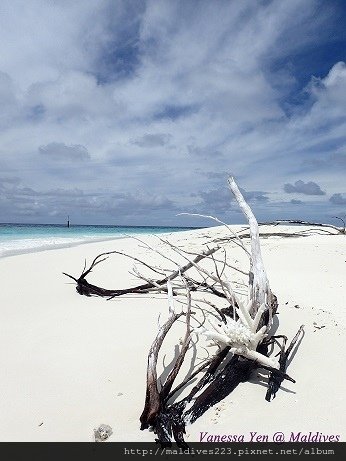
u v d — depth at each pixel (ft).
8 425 8.59
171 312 11.03
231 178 15.83
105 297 18.57
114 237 67.67
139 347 12.03
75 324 14.40
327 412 8.57
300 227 56.70
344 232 39.78
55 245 45.47
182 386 9.49
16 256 33.88
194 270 23.88
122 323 14.25
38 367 11.05
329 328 13.01
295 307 15.31
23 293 19.77
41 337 13.23
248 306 11.69
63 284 21.85
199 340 12.28
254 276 12.58
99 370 10.77
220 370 10.25
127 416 8.79
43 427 8.51
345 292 19.12
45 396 9.62
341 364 10.51
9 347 12.46
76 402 9.36
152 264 27.20
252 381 9.91
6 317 15.61
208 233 49.75
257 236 13.80
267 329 10.46
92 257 32.76
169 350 11.75
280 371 9.66
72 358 11.53
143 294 18.74
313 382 9.78
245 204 14.98
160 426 8.07
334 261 25.99
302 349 11.57
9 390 9.89
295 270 24.03
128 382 10.15
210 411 8.75
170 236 52.60
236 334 9.68
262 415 8.59
